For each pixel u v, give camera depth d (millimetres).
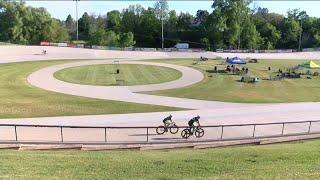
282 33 179000
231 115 43094
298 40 177375
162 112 43750
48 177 15930
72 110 43656
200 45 168125
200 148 28438
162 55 110500
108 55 105562
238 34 162625
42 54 99875
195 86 61938
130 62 91125
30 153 21906
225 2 164500
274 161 19578
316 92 59750
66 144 28266
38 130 34500
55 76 67812
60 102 47781
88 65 83438
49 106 45344
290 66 91750
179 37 176875
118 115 41812
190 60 98562
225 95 55188
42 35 161625
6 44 120125
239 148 26375
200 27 172500
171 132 34406
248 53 124062
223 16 161875
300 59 111125
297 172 17109
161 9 184375
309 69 85062
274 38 174625
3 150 24750
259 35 172125
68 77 67375
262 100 52500
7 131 33812
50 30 161875
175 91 57531
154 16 182625
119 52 112375
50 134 33219
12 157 19578
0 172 16484
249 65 91938
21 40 156875
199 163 19078
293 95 56719
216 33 162250
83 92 55094
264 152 22703
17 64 80938
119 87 59750
